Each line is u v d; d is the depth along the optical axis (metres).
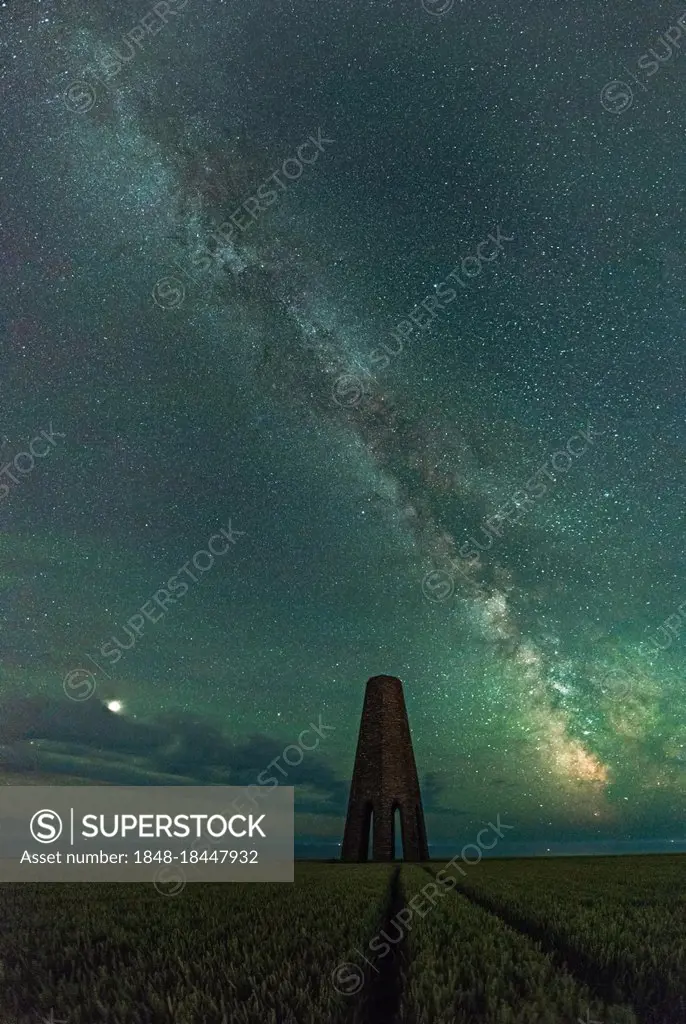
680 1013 3.60
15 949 5.33
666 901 8.34
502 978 3.78
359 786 41.72
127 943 5.36
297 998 3.37
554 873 14.80
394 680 44.25
